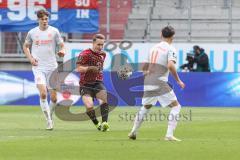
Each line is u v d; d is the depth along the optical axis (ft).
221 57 192.65
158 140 102.58
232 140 103.50
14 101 184.55
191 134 113.09
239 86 184.24
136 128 102.58
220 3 218.59
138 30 211.82
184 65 191.01
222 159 82.84
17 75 184.24
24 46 124.98
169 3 218.59
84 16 197.16
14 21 197.16
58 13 196.75
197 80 184.55
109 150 90.79
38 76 123.13
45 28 123.95
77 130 120.26
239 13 216.33
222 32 211.82
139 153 87.81
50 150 90.84
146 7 216.54
